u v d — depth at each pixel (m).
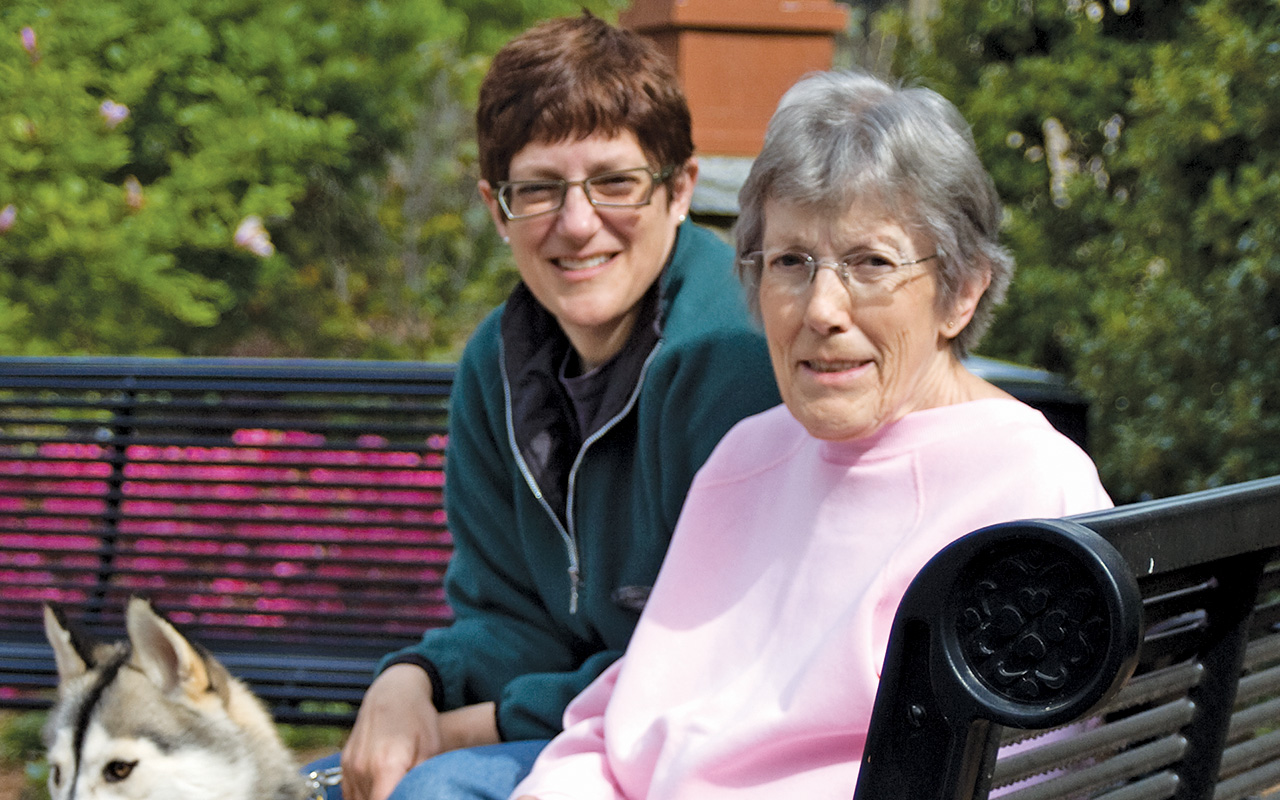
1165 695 1.10
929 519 1.53
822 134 1.54
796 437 1.78
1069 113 5.43
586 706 1.86
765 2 3.91
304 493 3.90
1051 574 0.85
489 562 2.27
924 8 7.43
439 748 2.12
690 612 1.77
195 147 6.95
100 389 3.61
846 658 1.47
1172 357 3.96
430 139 8.88
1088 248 5.30
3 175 6.07
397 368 3.50
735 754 1.53
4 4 6.38
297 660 3.45
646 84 2.03
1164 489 3.96
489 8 8.20
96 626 3.66
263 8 7.13
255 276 7.27
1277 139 3.96
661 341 2.04
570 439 2.13
